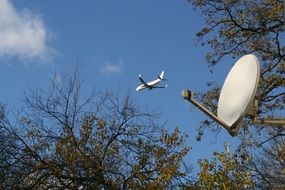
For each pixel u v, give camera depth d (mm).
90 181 20438
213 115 5949
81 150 20984
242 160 21250
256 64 6512
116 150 21281
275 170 25141
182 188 19656
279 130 22391
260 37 22906
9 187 19781
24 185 20047
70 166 20469
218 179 18094
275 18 22188
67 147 20844
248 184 18234
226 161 18344
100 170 20469
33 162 20391
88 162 20578
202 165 18297
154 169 21156
